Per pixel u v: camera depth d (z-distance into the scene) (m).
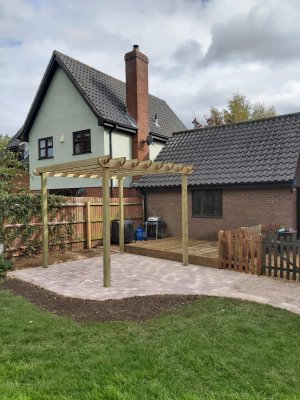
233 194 12.59
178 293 6.75
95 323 5.09
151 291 6.95
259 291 6.79
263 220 11.87
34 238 11.09
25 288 7.38
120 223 11.83
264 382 3.35
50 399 3.09
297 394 3.15
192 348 4.11
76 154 17.39
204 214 13.49
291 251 7.76
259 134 13.41
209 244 11.98
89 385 3.31
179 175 14.27
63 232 12.15
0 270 8.70
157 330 4.75
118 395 3.13
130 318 5.34
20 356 3.98
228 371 3.57
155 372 3.55
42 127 19.12
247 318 5.15
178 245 11.77
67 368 3.67
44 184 9.69
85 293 6.88
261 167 11.90
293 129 12.59
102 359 3.84
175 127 22.06
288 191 11.27
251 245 8.33
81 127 17.19
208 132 15.37
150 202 15.27
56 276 8.47
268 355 3.93
